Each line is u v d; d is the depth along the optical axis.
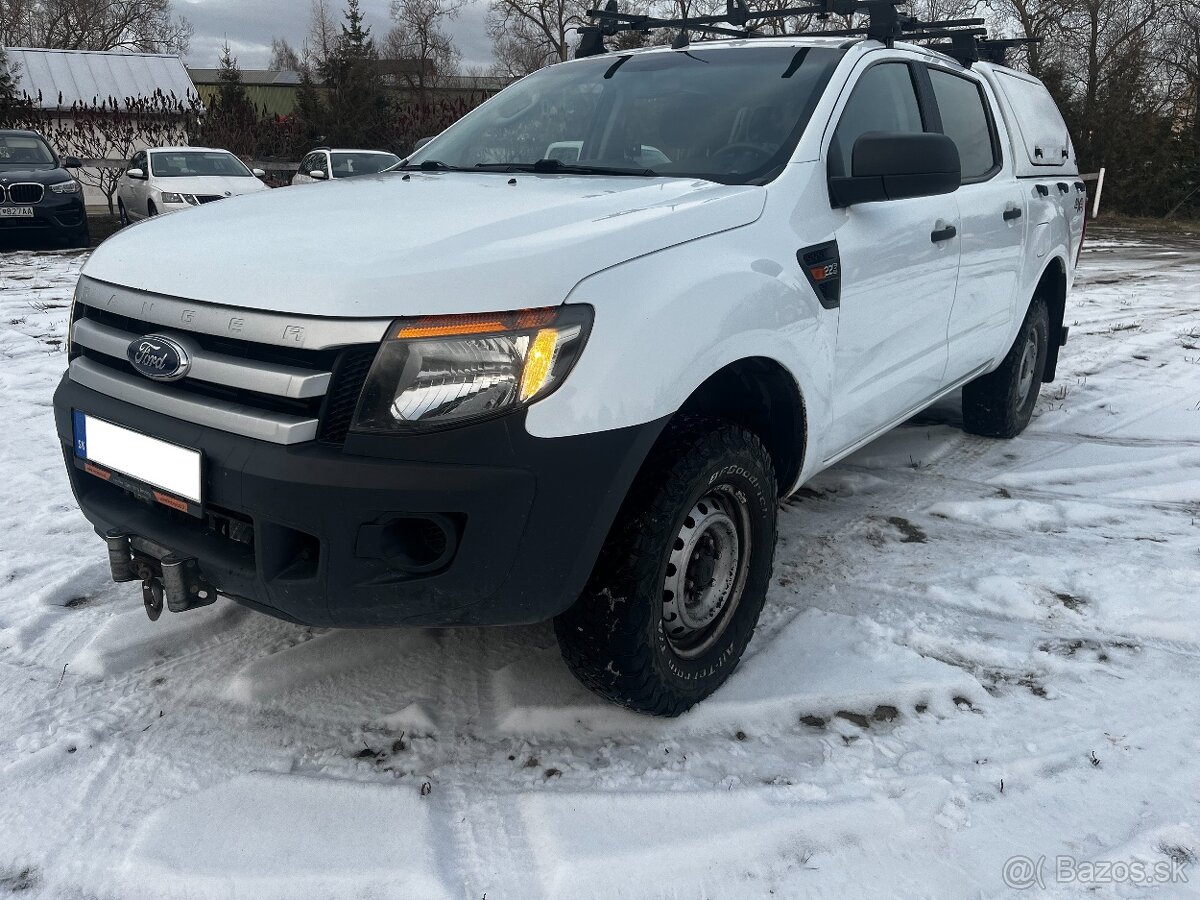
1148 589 2.84
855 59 2.95
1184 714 2.23
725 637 2.29
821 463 2.69
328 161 14.23
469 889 1.70
